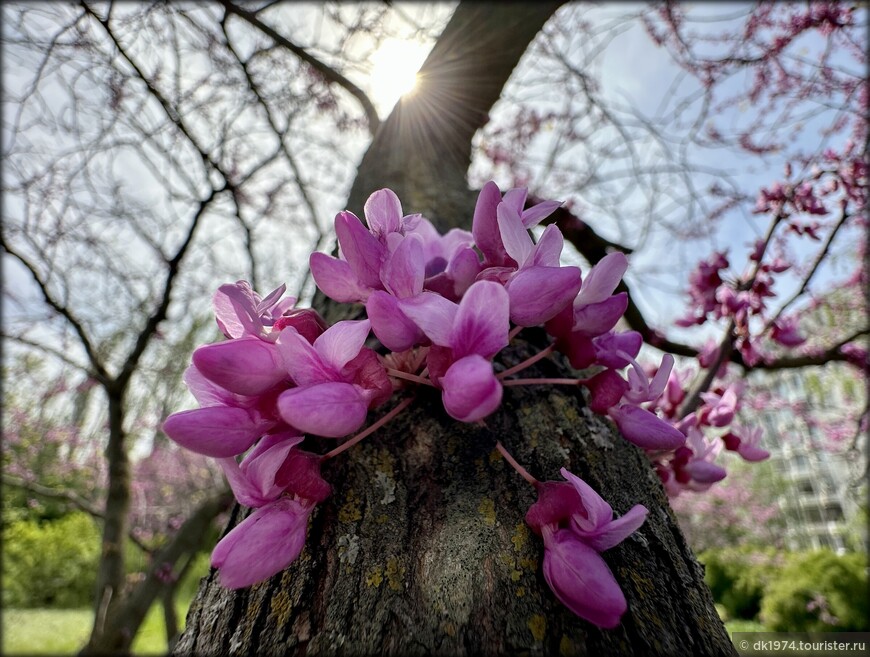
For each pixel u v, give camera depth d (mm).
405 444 67
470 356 51
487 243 66
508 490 61
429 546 57
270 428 56
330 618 53
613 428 73
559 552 51
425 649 50
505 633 50
